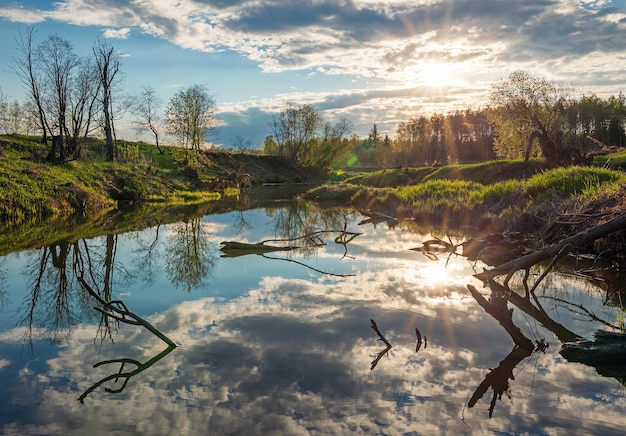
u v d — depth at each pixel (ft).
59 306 26.76
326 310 24.52
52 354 19.33
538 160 94.38
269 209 99.25
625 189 37.70
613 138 266.77
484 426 13.46
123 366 17.93
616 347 18.63
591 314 23.66
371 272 33.88
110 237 55.31
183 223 71.46
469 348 19.27
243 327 22.02
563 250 26.94
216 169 246.88
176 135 216.13
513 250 37.86
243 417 14.02
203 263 38.93
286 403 14.84
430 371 17.10
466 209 60.29
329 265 36.81
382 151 431.02
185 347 19.65
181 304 26.37
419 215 67.21
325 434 13.10
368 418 13.92
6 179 79.00
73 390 15.97
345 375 16.76
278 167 295.07
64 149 133.69
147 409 14.57
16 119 206.18
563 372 17.01
